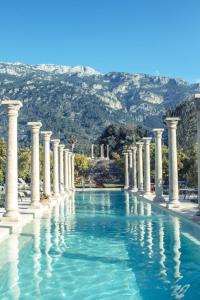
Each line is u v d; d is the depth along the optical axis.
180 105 90.62
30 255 13.20
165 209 28.08
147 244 15.05
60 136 153.75
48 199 32.53
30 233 18.03
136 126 118.31
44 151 35.03
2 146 45.53
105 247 14.58
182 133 83.62
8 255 13.20
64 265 11.80
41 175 50.88
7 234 17.06
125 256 13.00
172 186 27.98
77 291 9.29
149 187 41.62
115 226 20.41
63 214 26.81
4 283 9.94
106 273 10.89
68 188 53.62
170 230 18.56
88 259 12.60
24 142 144.25
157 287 9.58
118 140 113.31
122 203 36.50
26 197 36.97
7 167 20.12
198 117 20.30
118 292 9.22
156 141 34.19
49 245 14.99
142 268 11.41
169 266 11.58
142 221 22.38
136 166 55.50
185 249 13.95
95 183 76.81
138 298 8.79
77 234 17.72
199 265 11.64
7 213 19.83
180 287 9.55
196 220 20.52
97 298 8.80
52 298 8.80
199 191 20.73
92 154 105.19
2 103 20.22
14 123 20.34
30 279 10.30
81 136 164.62
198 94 20.08
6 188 20.02
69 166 58.06
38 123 27.47
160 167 34.00
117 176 79.69
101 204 35.75
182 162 44.12
